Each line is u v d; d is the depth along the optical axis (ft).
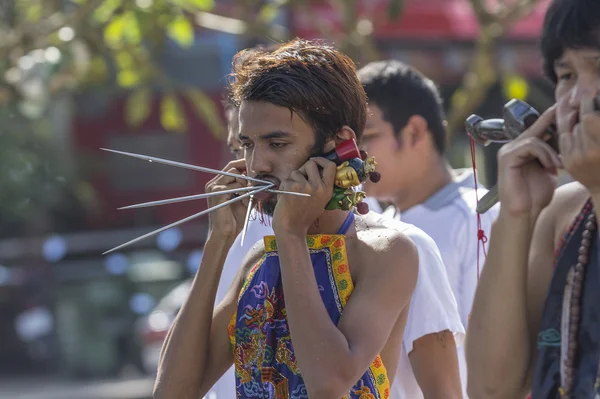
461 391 25.84
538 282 19.72
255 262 23.61
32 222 164.45
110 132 166.71
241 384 22.35
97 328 134.62
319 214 21.12
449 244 30.83
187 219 20.08
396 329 22.65
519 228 18.81
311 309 20.48
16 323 144.66
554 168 18.74
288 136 21.27
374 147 31.81
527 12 60.29
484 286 19.26
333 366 19.99
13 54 60.70
